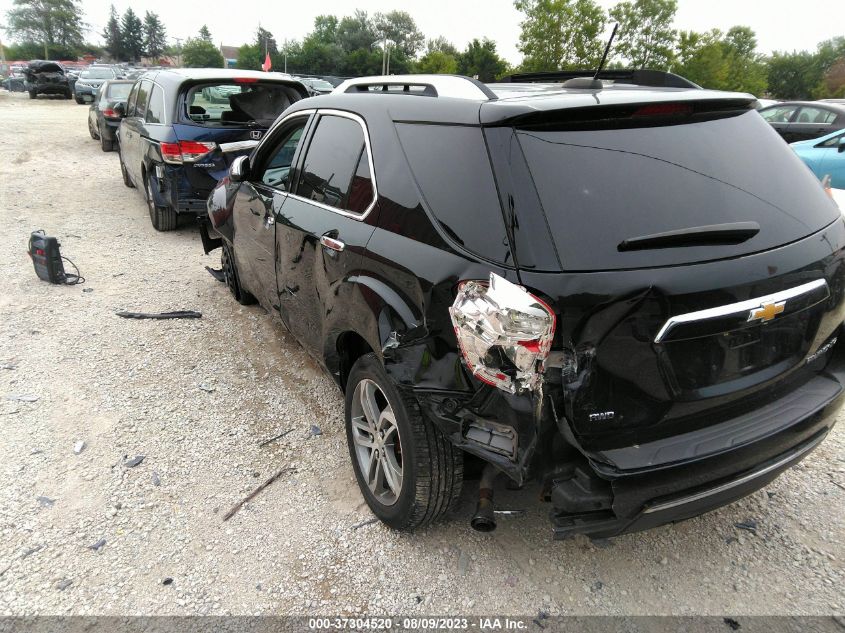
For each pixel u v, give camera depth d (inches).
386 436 107.3
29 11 4192.9
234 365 175.6
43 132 713.6
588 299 75.5
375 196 108.7
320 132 137.6
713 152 91.5
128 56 5418.3
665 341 78.5
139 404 153.7
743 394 87.7
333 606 97.0
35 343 185.3
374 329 101.3
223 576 102.5
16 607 95.7
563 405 78.0
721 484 85.3
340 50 3442.4
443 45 3863.2
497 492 120.9
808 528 113.0
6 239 292.0
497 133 86.7
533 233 79.0
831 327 96.7
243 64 3503.9
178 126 281.3
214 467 130.3
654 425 82.8
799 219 91.1
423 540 110.2
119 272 253.6
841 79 2427.4
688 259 79.0
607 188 82.3
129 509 117.3
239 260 192.5
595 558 106.4
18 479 124.6
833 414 95.7
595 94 96.1
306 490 123.7
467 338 82.4
